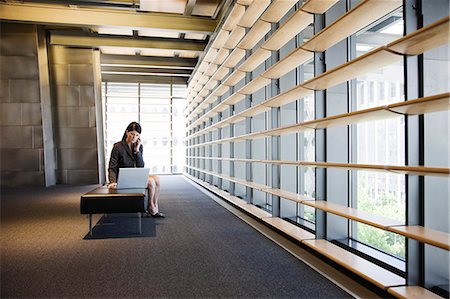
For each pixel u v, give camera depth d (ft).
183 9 25.29
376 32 10.31
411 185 6.09
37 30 28.32
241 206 15.15
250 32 13.57
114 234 11.91
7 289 7.07
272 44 12.00
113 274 7.92
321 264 8.48
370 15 7.23
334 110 9.82
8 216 15.52
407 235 5.50
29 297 6.68
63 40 29.89
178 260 8.93
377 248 8.90
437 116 6.20
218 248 10.07
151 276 7.77
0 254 9.56
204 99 27.22
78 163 31.50
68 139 31.35
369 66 7.13
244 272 7.99
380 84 10.14
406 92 6.08
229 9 20.98
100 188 13.74
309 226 11.74
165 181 33.99
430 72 6.17
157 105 43.09
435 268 6.05
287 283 7.29
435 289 6.00
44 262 8.84
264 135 13.01
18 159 28.91
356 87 10.04
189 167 35.86
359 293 6.68
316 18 9.39
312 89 9.50
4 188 28.27
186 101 41.09
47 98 29.96
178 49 31.63
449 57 6.22
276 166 12.27
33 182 29.17
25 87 28.55
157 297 6.65
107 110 41.52
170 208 17.65
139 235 11.75
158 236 11.60
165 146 43.39
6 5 24.43
